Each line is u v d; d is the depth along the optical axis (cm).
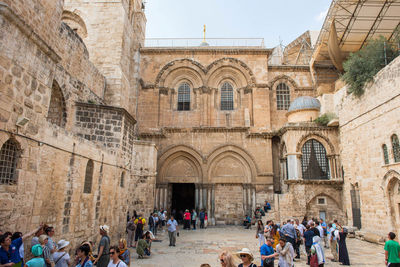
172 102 3247
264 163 2984
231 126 3114
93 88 2172
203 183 2953
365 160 2148
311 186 2584
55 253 771
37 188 986
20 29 892
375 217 2012
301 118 2861
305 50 3978
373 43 2230
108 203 1589
